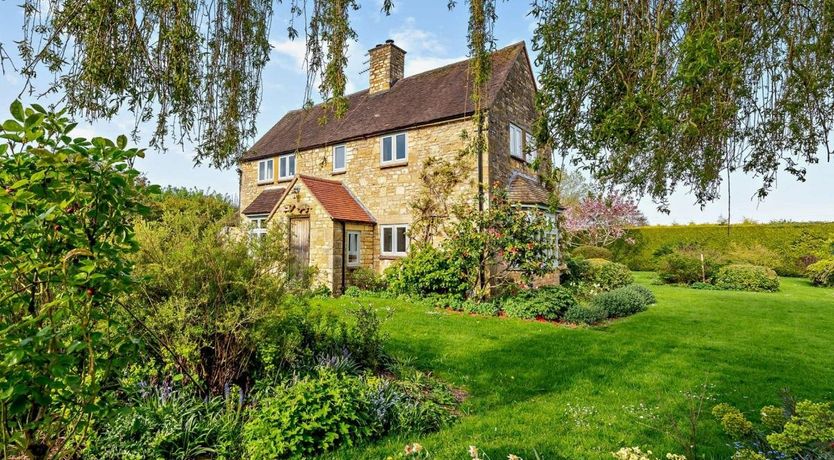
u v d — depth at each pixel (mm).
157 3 2125
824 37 2232
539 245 10609
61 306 1896
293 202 13719
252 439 3518
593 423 4273
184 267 4387
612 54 2189
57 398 1974
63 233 1960
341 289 12984
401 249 13719
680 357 6773
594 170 2373
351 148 15062
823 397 5121
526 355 6727
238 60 2516
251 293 4559
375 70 16844
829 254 19469
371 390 4375
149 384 4082
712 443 3877
